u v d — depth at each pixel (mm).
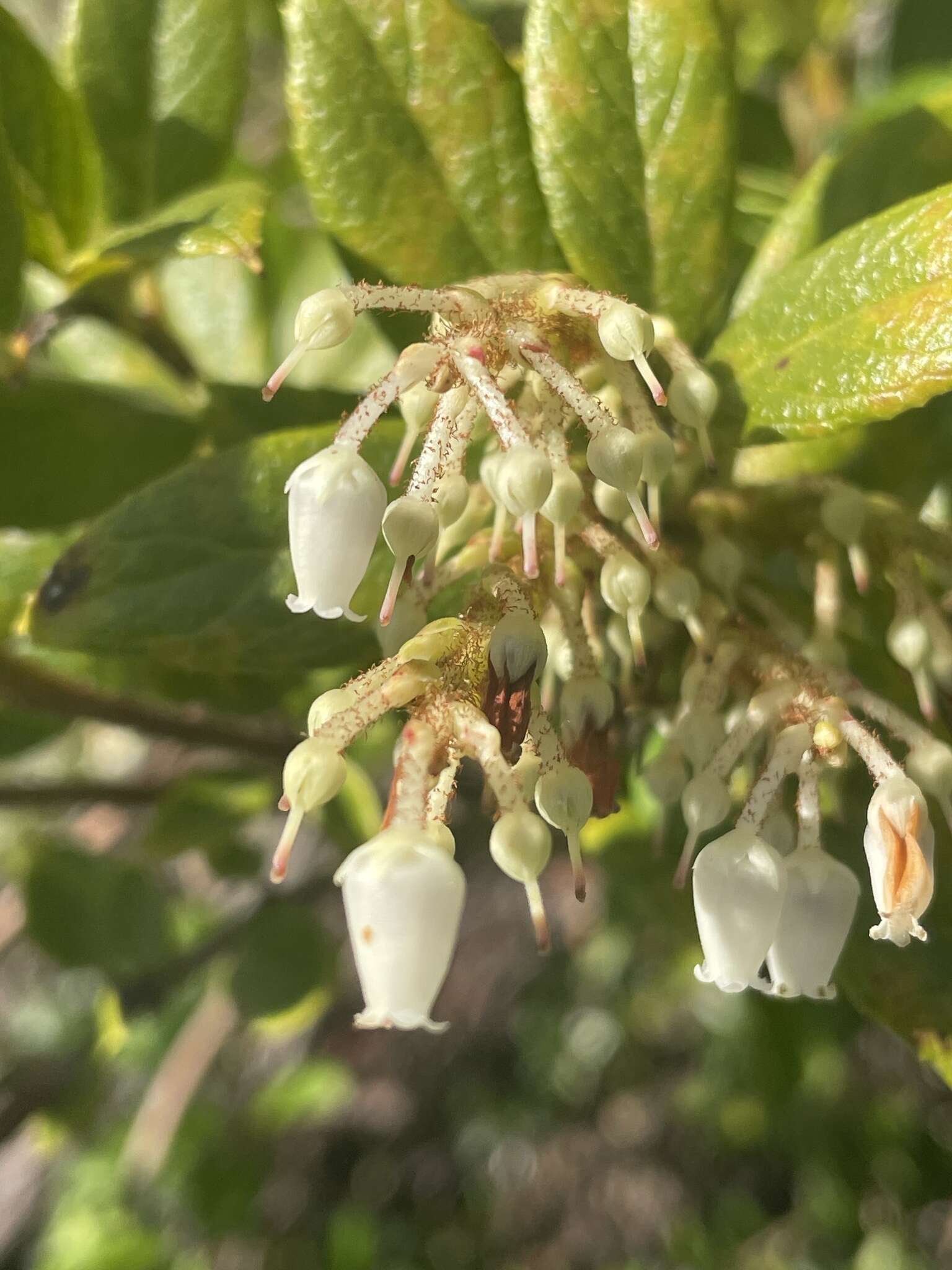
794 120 150
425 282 84
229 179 136
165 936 156
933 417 93
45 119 99
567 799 58
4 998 291
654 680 76
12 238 92
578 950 302
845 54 153
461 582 72
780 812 66
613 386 65
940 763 63
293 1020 154
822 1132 291
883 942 78
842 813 85
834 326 73
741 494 76
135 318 106
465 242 83
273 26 146
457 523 69
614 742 74
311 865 192
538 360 57
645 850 131
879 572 80
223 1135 278
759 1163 328
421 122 82
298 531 54
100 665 117
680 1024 322
